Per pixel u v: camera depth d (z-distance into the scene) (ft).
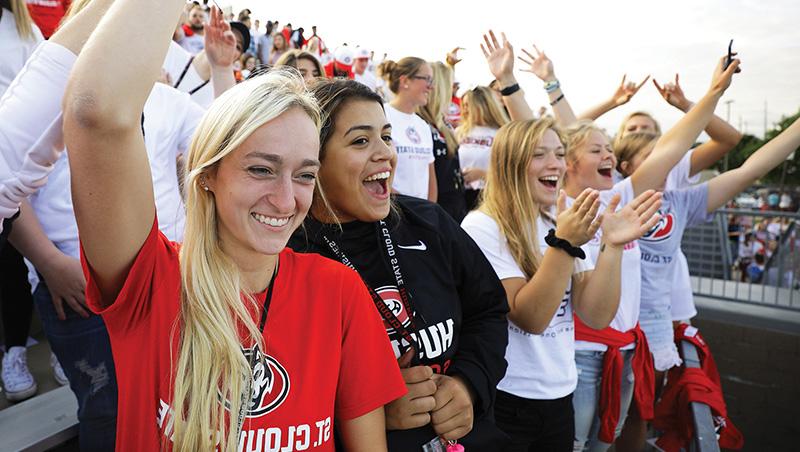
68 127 2.55
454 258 5.06
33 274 5.41
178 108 6.05
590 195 5.39
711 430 7.75
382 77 11.53
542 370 6.40
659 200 6.10
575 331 7.93
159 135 5.69
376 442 3.59
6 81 5.50
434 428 4.25
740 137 10.55
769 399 15.88
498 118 13.89
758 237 18.43
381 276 4.58
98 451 5.00
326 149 4.43
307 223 4.67
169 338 3.08
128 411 3.07
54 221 5.12
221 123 3.01
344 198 4.52
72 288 4.88
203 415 2.94
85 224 2.76
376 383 3.57
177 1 2.76
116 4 2.62
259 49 25.49
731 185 9.81
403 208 5.14
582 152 9.21
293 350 3.26
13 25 5.51
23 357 6.90
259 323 3.23
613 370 7.90
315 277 3.51
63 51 3.39
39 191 5.04
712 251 18.20
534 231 6.62
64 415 5.77
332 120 4.40
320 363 3.33
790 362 15.56
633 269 8.40
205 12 18.74
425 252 4.88
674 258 10.21
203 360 2.99
